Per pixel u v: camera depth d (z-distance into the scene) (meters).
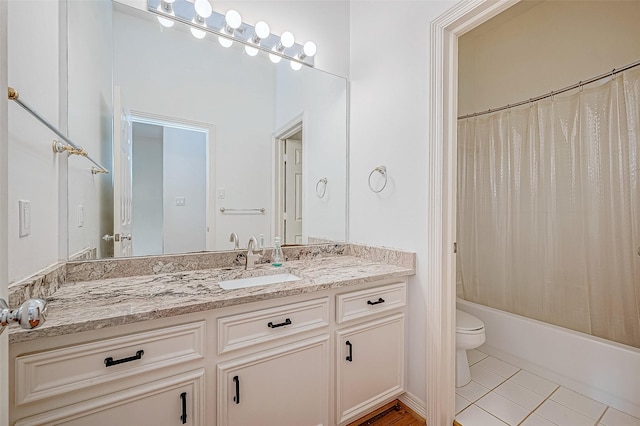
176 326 0.97
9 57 0.79
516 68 2.40
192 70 1.64
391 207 1.76
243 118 1.80
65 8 1.22
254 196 1.84
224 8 1.68
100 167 1.40
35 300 0.50
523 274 2.26
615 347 1.62
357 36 2.04
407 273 1.57
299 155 1.97
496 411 1.60
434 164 1.49
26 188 0.90
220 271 1.54
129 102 1.48
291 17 1.89
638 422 1.49
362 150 1.99
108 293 1.11
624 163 1.76
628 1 1.84
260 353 1.14
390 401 1.62
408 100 1.65
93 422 0.84
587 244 1.92
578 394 1.74
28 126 0.91
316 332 1.30
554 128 2.09
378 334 1.50
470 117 2.59
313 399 1.29
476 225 2.55
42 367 0.78
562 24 2.14
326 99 2.04
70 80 1.24
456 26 1.44
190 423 1.00
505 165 2.37
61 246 1.23
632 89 1.73
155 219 1.54
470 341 1.77
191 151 1.65
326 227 2.06
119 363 0.87
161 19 1.54
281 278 1.59
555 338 1.86
